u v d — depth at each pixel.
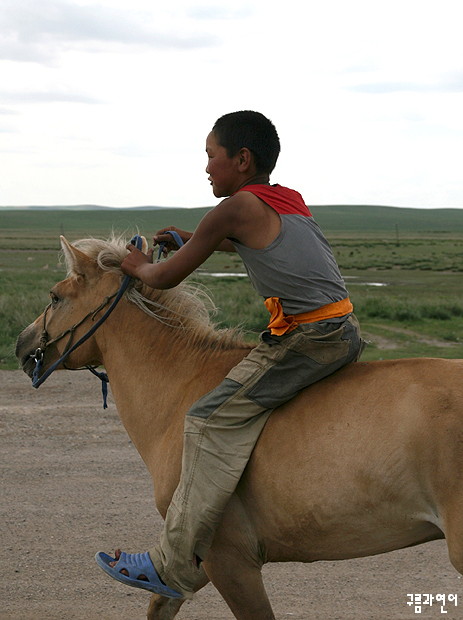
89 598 5.55
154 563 4.11
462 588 5.77
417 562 6.26
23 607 5.41
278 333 3.95
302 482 3.78
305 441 3.81
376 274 51.34
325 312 3.93
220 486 3.92
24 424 10.02
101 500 7.44
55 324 4.80
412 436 3.56
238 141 4.13
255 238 3.93
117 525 6.84
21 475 8.12
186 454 4.01
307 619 5.27
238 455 3.93
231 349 4.48
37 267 56.12
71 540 6.52
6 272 47.41
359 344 4.08
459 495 3.43
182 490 4.00
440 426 3.52
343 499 3.69
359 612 5.38
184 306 4.65
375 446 3.63
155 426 4.49
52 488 7.75
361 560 6.29
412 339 18.56
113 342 4.69
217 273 53.53
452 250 98.69
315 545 3.87
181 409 4.36
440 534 3.69
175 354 4.54
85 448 9.07
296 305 3.93
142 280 4.37
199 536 3.98
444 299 27.97
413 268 58.28
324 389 3.93
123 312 4.68
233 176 4.20
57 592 5.62
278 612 5.37
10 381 12.71
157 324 4.63
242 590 4.11
